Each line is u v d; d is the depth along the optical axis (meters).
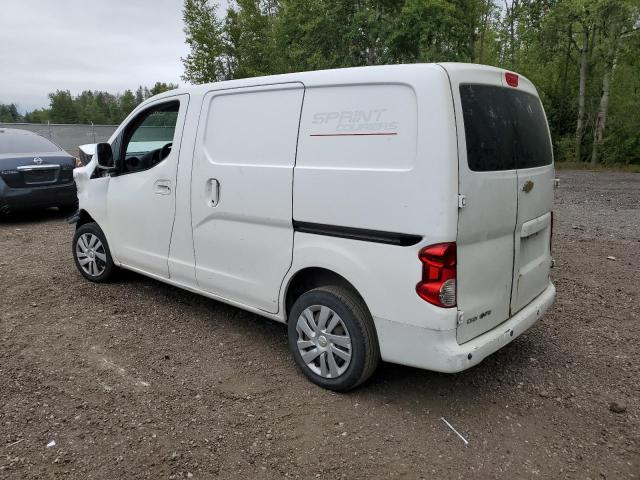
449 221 2.93
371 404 3.48
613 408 3.44
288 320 3.82
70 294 5.47
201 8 23.00
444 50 20.41
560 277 6.20
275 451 3.00
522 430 3.23
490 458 2.97
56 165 9.29
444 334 3.05
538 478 2.82
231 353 4.20
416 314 3.08
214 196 4.16
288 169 3.62
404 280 3.10
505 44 24.11
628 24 21.00
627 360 4.13
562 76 25.25
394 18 19.50
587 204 11.97
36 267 6.43
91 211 5.57
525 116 3.67
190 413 3.35
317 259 3.51
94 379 3.76
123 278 5.92
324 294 3.52
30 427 3.17
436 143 2.93
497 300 3.43
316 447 3.04
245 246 4.01
